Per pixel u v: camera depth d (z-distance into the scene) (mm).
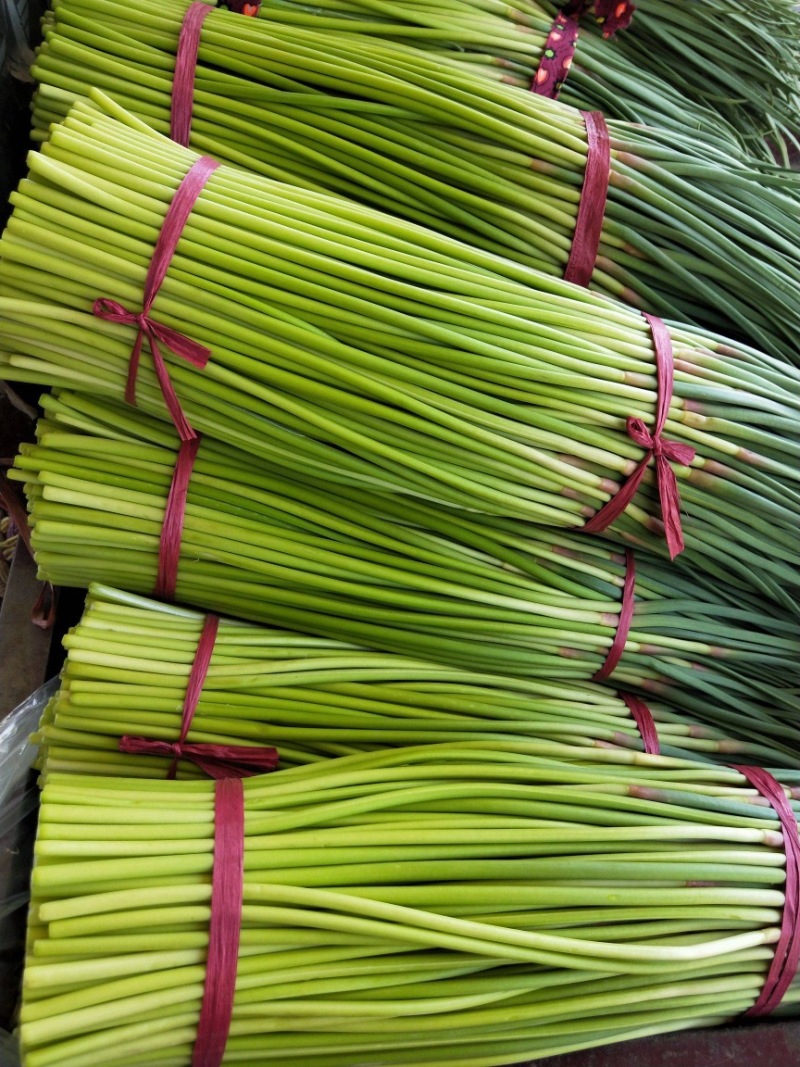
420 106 333
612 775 305
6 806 318
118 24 345
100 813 257
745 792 315
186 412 297
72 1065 234
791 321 361
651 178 348
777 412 332
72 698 292
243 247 290
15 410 416
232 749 299
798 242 368
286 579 315
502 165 340
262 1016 253
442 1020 261
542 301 317
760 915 292
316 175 344
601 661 335
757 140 429
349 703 312
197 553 309
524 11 367
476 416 301
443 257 311
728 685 348
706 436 319
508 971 273
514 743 308
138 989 239
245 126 340
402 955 264
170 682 303
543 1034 273
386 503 317
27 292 281
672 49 407
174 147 311
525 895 268
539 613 325
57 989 237
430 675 322
